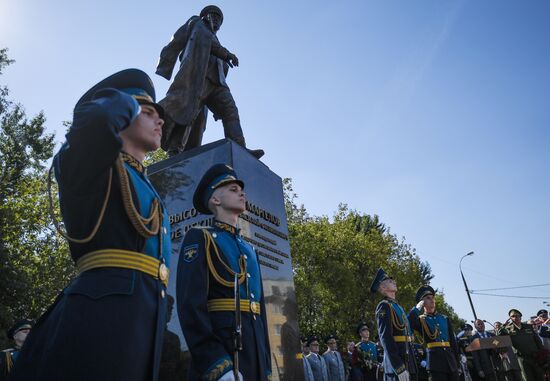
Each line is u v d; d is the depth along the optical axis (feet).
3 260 55.62
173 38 21.81
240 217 15.71
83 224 6.44
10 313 53.16
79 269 6.75
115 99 6.23
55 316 6.51
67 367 5.83
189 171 16.56
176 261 15.28
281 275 17.07
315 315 91.86
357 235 102.12
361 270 99.76
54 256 65.26
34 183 71.61
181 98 19.40
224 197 11.50
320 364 46.42
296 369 15.78
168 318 14.05
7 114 80.94
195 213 15.67
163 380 13.24
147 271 6.94
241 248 11.09
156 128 8.09
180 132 19.61
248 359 9.75
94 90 8.12
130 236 6.85
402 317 24.56
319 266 93.50
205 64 20.43
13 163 77.25
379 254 100.83
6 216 60.95
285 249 17.99
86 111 5.98
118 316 6.25
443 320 28.25
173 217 16.10
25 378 6.22
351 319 92.89
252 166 17.43
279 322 15.90
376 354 47.03
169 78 21.66
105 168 6.05
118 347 6.08
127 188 6.86
